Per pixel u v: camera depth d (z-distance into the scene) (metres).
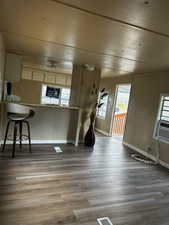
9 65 4.30
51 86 7.87
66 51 3.69
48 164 3.40
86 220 1.99
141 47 2.87
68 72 7.46
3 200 2.18
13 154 3.55
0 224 1.80
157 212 2.29
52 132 4.74
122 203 2.40
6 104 3.51
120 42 2.74
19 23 2.38
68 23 2.22
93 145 4.99
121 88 7.35
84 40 2.84
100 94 7.50
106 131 7.01
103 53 3.53
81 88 5.09
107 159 4.10
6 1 1.79
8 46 3.71
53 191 2.50
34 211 2.05
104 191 2.66
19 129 4.05
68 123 4.91
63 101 8.20
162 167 4.00
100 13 1.88
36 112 4.45
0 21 2.35
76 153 4.25
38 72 7.50
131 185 2.96
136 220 2.09
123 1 1.59
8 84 4.48
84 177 3.04
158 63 3.83
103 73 6.24
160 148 4.29
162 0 1.51
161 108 4.42
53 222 1.91
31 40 3.13
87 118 5.23
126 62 4.07
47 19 2.17
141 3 1.60
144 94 5.04
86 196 2.47
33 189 2.49
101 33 2.45
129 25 2.09
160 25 2.02
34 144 4.50
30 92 7.46
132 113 5.46
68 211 2.12
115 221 2.03
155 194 2.74
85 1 1.66
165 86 4.31
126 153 4.75
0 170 2.94
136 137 5.17
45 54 4.22
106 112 7.10
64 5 1.78
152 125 4.62
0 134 3.87
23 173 2.93
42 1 1.74
